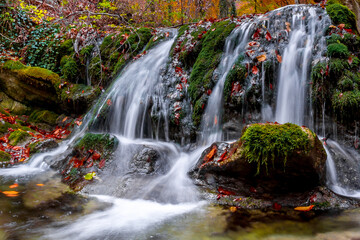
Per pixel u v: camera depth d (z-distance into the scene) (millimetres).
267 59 3439
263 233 1835
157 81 4332
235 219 2064
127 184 2727
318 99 3133
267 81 3402
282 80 3391
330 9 3803
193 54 4359
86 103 5320
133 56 5504
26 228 1945
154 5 9195
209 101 3711
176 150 3633
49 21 7133
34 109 6125
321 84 3113
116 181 2822
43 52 6680
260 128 2256
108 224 2029
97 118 4516
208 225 1985
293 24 3883
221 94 3578
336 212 2113
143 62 5000
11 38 6746
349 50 3318
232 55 3900
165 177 2922
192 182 2711
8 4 6789
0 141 4309
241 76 3465
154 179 2846
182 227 1969
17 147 4160
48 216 2154
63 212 2238
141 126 4164
